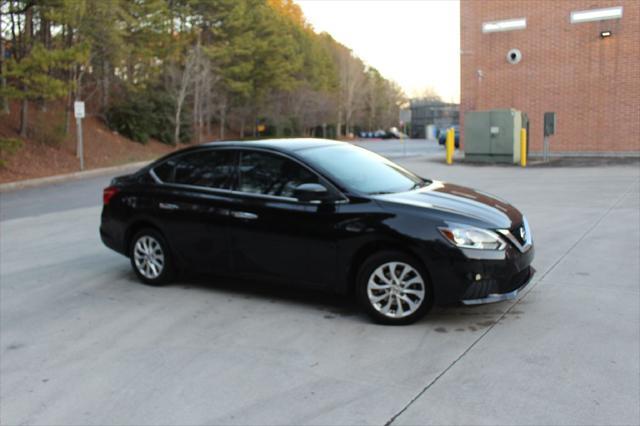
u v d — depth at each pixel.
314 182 5.80
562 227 9.23
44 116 30.58
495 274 5.08
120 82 35.72
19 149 24.89
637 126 22.25
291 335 5.16
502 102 24.80
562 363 4.33
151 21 31.94
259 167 6.16
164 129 40.03
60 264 8.16
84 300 6.45
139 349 4.99
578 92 23.19
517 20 23.97
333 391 4.05
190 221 6.45
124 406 3.98
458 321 5.34
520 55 24.11
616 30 22.19
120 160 29.38
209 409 3.88
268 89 52.31
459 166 20.66
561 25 23.19
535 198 12.27
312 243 5.65
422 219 5.18
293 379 4.28
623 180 14.51
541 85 23.89
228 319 5.65
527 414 3.61
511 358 4.46
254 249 6.03
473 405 3.75
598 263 7.08
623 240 8.18
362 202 5.48
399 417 3.65
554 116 20.92
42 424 3.78
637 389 3.88
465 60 25.42
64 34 25.72
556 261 7.25
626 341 4.70
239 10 42.62
